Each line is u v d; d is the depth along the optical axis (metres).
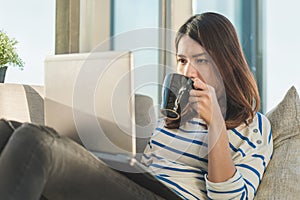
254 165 1.56
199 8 3.30
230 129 1.63
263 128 1.68
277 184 1.56
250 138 1.63
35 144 1.03
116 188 1.23
